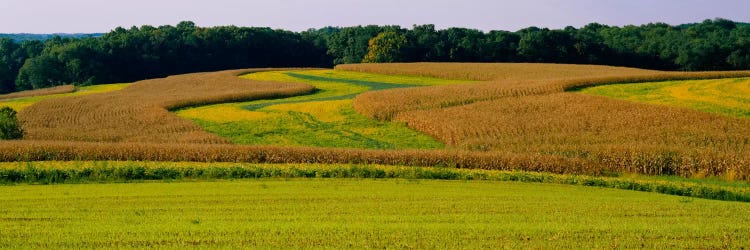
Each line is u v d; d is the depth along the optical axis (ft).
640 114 152.97
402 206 69.21
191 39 478.59
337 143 148.97
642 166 113.09
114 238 52.95
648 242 51.88
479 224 58.59
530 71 299.58
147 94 256.11
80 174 92.79
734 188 91.20
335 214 64.28
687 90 193.36
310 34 595.06
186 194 77.20
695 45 380.37
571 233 54.90
